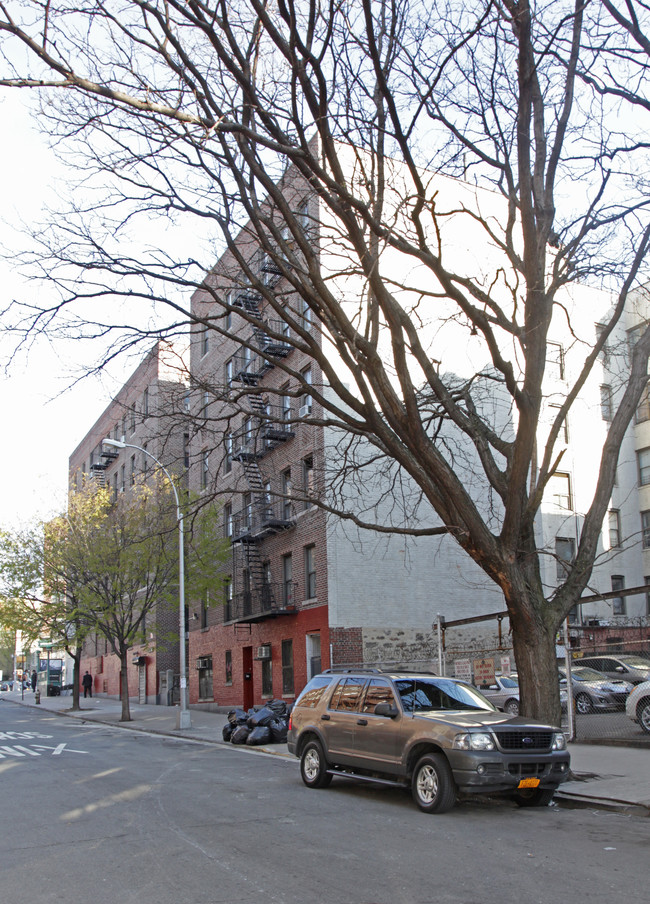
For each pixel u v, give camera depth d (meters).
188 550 29.78
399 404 11.21
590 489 31.61
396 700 10.38
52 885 6.43
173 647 40.31
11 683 90.50
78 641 38.41
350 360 11.43
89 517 32.41
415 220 11.28
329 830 8.40
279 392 12.73
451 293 11.33
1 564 35.94
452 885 6.24
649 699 16.06
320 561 25.02
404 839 7.94
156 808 9.88
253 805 10.05
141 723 28.62
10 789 11.95
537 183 11.82
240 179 10.99
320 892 6.06
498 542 11.52
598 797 10.03
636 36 10.93
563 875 6.54
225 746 19.69
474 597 26.47
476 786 9.05
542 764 9.47
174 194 11.68
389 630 24.89
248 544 29.38
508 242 12.80
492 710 10.62
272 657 27.67
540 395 10.84
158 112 9.78
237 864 6.95
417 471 11.66
